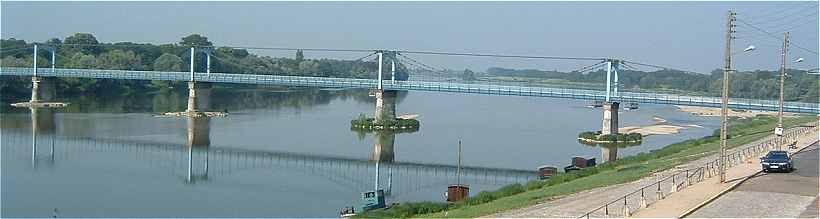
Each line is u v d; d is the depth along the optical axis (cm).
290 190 8600
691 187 5722
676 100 14475
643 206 4947
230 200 7931
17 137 12519
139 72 18925
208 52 19800
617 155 11969
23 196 7856
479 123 17212
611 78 15912
